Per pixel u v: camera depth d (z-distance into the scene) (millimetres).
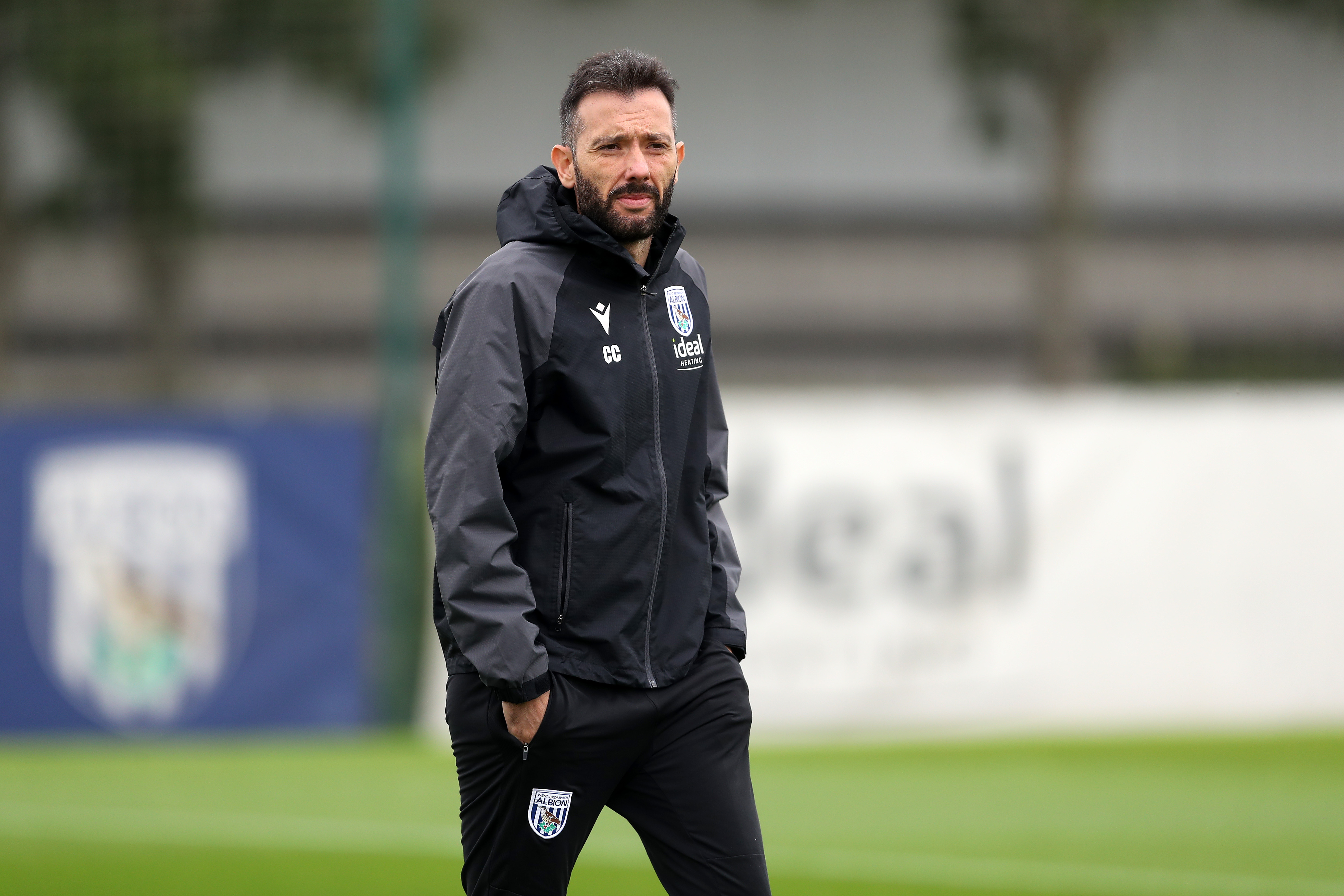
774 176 42719
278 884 20094
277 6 36344
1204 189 40750
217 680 31969
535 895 11062
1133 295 40500
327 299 39094
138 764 29359
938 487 32500
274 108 37844
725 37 42625
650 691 10906
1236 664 32781
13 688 31641
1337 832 23703
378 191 38875
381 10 33562
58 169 37156
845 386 42344
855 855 21891
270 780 27828
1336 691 32844
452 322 10711
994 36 40844
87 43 36531
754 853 11047
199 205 37938
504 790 10844
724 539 11719
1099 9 39906
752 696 31891
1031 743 31562
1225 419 32938
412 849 22219
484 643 10219
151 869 20953
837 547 32219
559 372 10617
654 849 11258
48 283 37500
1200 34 40656
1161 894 19609
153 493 31922
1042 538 32656
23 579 31688
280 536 32250
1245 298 40562
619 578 10742
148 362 37875
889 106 42156
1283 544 32938
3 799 26156
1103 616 32625
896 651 32250
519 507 10789
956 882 20234
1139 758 30000
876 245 42594
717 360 42594
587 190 10805
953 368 42438
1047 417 32781
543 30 42938
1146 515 32781
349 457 32531
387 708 32531
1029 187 41906
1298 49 40875
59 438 31781
